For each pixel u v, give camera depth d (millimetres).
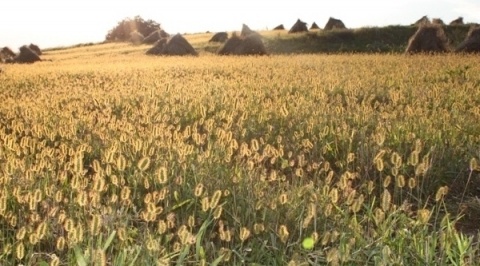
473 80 13984
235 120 8305
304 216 4172
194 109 9266
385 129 6723
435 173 5703
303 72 17844
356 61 22938
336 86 12555
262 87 13078
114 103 11320
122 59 35594
